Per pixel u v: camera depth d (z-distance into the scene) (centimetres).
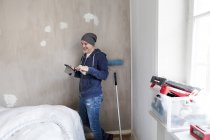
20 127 149
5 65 249
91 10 244
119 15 247
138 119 233
